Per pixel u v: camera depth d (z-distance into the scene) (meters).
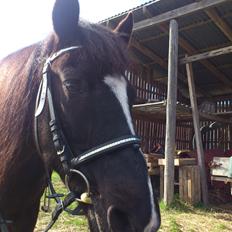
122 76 0.70
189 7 3.10
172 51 3.25
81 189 0.70
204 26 3.53
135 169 0.62
